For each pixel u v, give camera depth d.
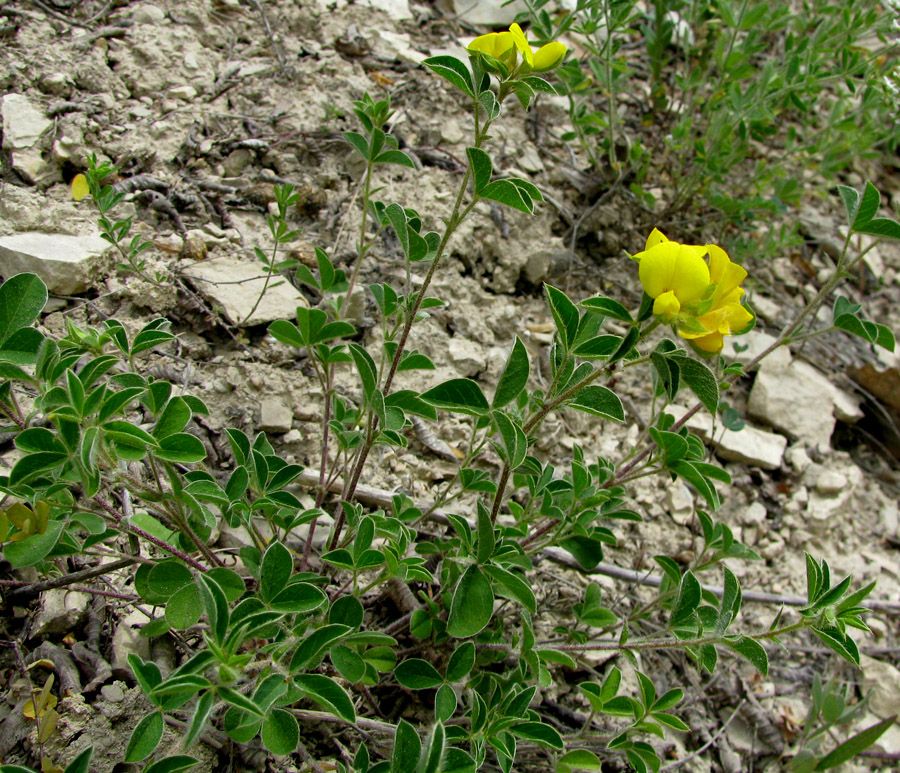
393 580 0.31
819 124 0.64
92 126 0.40
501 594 0.30
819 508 0.45
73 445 0.21
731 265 0.20
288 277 0.40
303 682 0.21
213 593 0.19
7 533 0.22
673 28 0.56
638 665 0.35
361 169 0.45
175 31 0.47
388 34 0.53
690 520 0.41
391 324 0.41
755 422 0.48
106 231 0.33
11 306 0.21
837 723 0.35
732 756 0.35
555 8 0.55
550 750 0.29
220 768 0.26
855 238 0.59
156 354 0.35
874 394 0.51
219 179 0.42
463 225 0.44
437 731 0.19
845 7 0.47
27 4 0.44
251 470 0.27
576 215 0.50
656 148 0.56
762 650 0.23
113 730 0.25
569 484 0.29
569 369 0.23
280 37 0.49
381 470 0.36
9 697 0.25
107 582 0.28
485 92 0.22
